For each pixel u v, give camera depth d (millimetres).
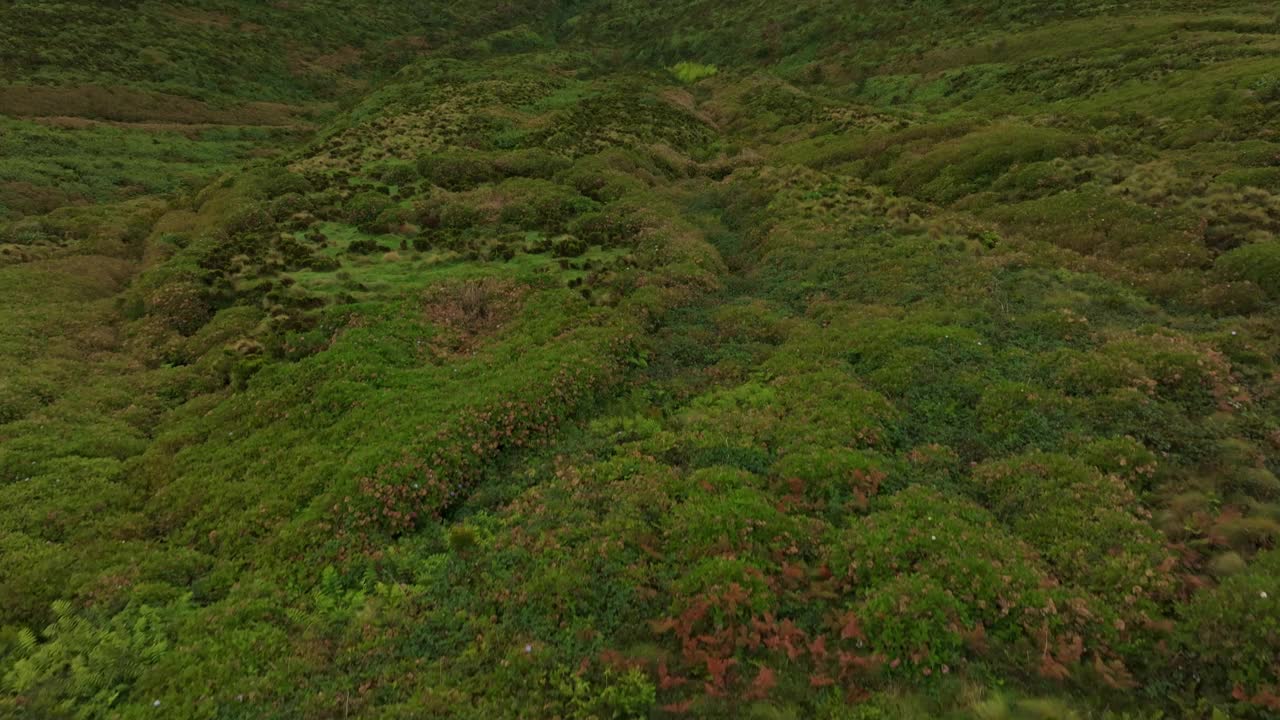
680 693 11320
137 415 22562
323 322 26844
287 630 13312
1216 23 80125
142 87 96125
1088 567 12938
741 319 27984
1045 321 23656
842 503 15844
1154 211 32031
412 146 60000
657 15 164750
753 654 11930
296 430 20609
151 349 27672
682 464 18438
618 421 20750
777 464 17406
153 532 16891
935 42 107125
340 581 14586
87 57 97125
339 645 12766
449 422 19453
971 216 39469
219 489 17984
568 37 168625
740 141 72625
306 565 15047
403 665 12109
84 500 17625
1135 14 93438
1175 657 10836
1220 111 49500
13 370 24625
